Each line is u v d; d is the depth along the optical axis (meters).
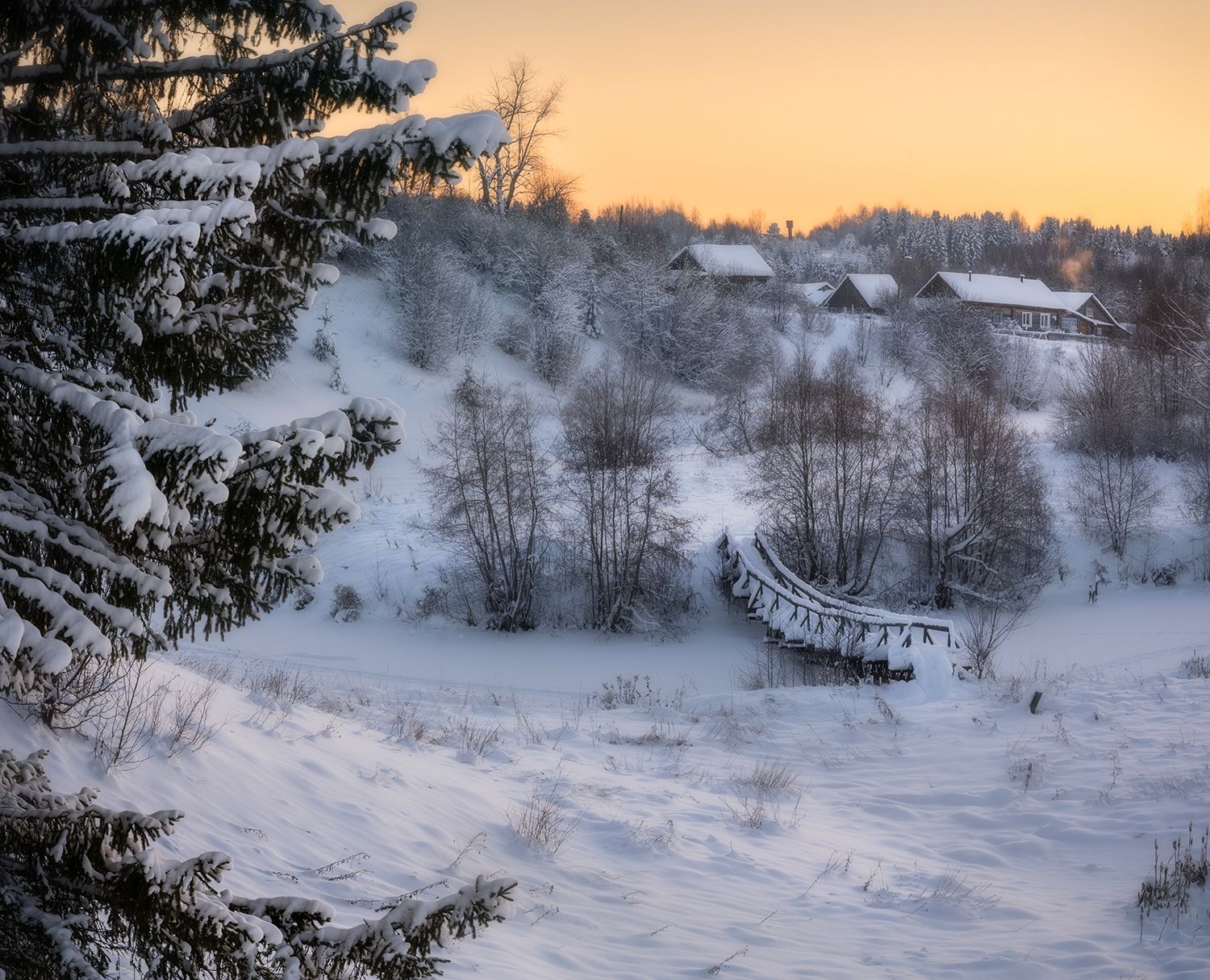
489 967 6.91
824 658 25.69
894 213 187.50
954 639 22.19
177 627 4.20
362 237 4.13
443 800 10.71
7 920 3.57
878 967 7.86
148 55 4.48
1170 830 10.90
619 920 8.66
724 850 10.78
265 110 4.43
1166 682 18.06
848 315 79.75
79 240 3.70
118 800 7.32
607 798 12.35
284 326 4.44
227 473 3.53
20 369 3.89
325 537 36.50
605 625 31.28
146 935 3.57
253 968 3.46
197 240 3.39
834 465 34.66
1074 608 33.00
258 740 10.14
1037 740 15.14
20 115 4.60
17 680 3.50
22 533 3.84
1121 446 43.66
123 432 3.57
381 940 3.55
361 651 28.53
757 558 33.25
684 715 18.56
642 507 32.56
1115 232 160.00
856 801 13.30
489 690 24.69
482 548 31.59
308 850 8.14
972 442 35.38
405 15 4.19
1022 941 8.36
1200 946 7.90
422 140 3.89
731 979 7.47
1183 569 34.91
